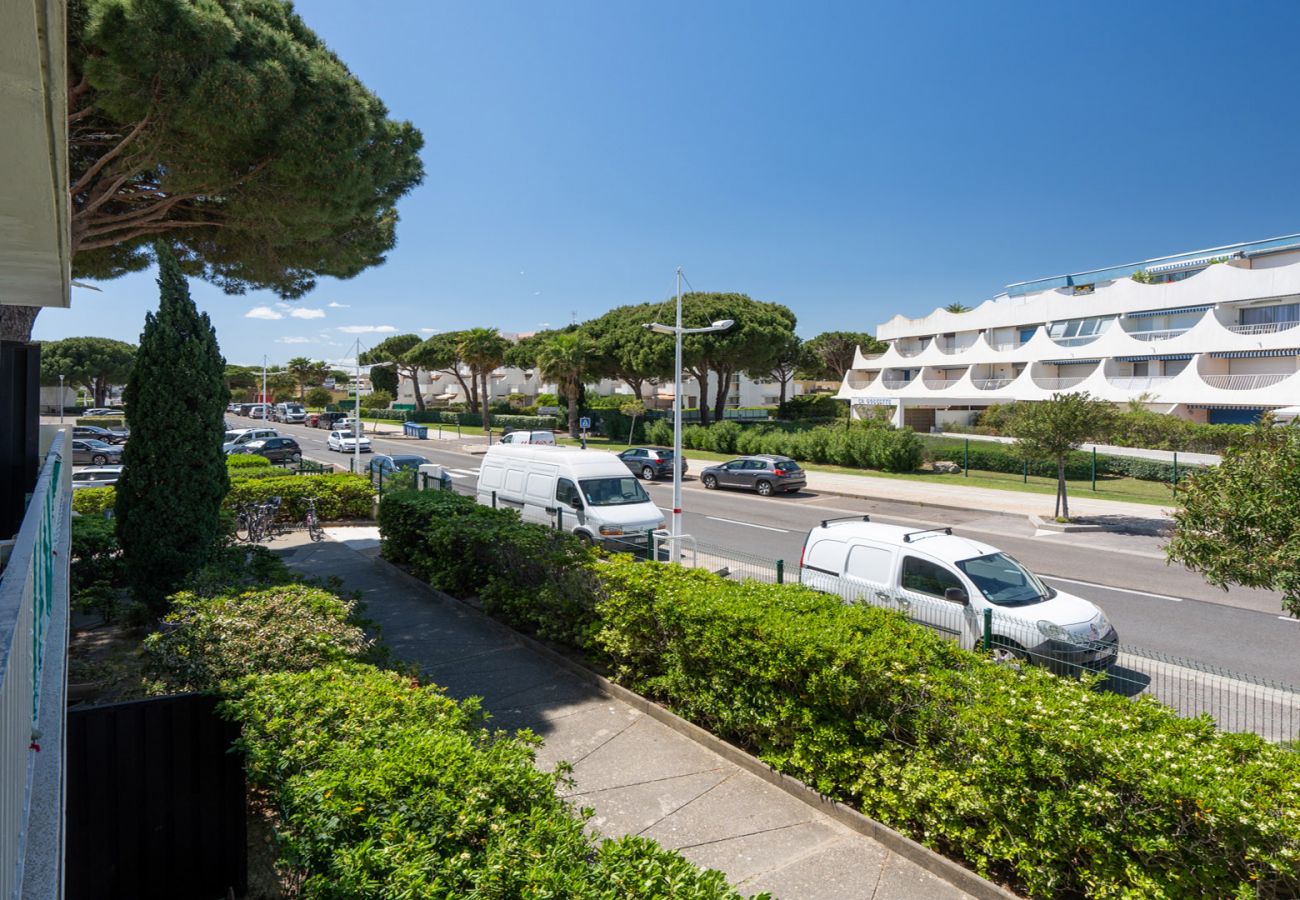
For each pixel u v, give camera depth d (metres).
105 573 9.96
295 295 14.92
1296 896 3.47
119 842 4.04
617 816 5.28
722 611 6.22
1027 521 19.88
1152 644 9.52
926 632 5.70
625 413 45.53
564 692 7.53
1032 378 41.16
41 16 2.17
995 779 4.38
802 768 5.54
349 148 10.15
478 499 16.19
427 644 8.93
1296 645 9.48
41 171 3.19
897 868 4.69
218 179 9.85
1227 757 3.94
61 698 3.18
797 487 25.17
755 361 46.06
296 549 14.82
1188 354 34.41
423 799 3.11
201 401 8.76
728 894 2.71
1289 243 36.78
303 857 2.90
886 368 51.53
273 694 4.17
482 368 52.66
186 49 8.30
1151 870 3.81
